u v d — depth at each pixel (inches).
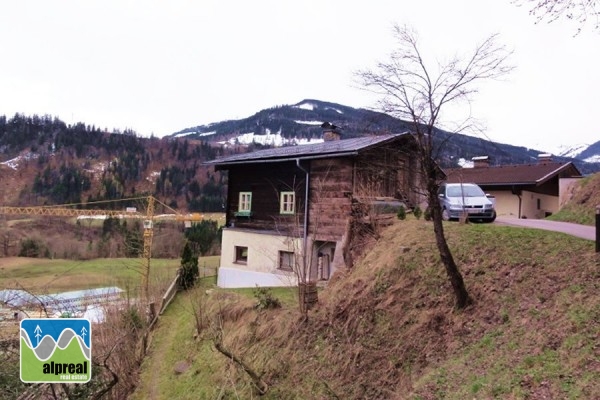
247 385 390.0
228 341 463.5
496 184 973.2
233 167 770.2
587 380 204.1
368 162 594.6
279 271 658.8
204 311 545.3
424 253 415.8
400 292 382.0
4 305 333.4
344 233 582.9
